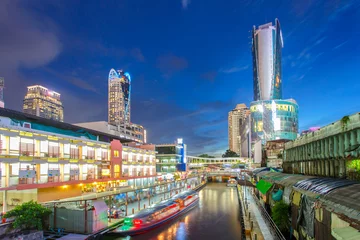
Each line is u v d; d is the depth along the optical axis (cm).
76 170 5334
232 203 7531
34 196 4400
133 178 7200
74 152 5375
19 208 3262
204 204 7381
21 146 4238
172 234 4403
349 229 1501
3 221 3103
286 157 5000
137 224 4281
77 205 4403
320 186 2136
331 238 1780
